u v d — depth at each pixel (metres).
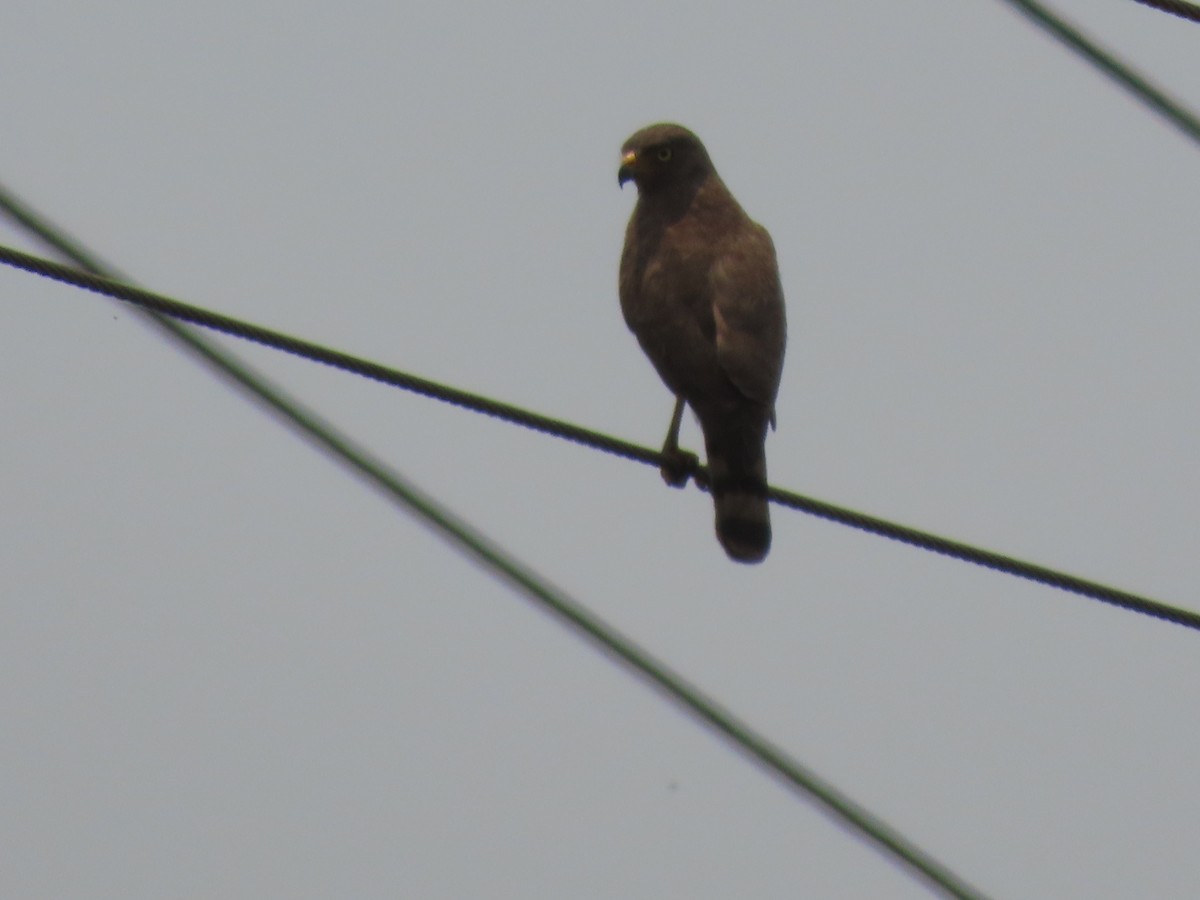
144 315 10.83
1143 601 10.67
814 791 12.07
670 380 11.70
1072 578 10.63
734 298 11.72
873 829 11.96
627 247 12.50
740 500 10.99
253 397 11.09
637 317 12.02
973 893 12.06
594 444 10.51
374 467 11.36
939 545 10.82
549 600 11.77
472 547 11.65
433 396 10.13
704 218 12.33
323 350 9.79
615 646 11.90
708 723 11.97
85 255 10.52
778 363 11.65
